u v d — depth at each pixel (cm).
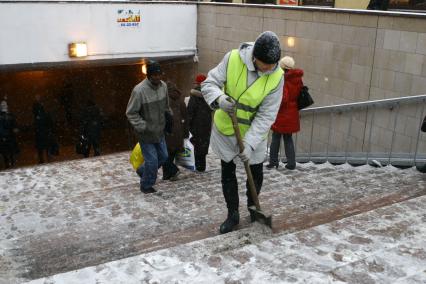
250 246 274
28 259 371
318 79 856
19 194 589
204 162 682
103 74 1595
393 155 658
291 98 618
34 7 986
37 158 1323
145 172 552
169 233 415
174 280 238
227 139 347
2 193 594
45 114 1195
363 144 744
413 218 315
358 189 531
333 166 698
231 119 327
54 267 348
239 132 329
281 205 475
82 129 1136
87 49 1065
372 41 738
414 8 902
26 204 542
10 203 550
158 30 1137
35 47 1006
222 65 335
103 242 407
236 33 1051
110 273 247
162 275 244
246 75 326
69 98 1603
